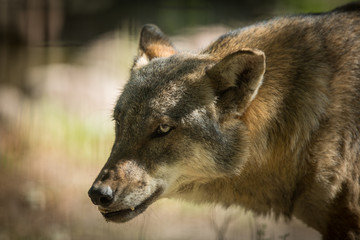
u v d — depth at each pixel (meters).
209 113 9.18
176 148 9.14
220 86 9.22
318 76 9.39
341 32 9.80
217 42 10.34
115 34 31.73
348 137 9.29
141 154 9.12
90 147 21.00
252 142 9.40
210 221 15.85
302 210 9.93
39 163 20.47
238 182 9.68
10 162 20.41
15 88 27.44
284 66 9.54
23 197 17.81
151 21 32.38
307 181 9.51
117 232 15.53
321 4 30.33
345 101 9.31
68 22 34.78
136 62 10.51
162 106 9.17
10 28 32.84
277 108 9.41
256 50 8.77
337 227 9.59
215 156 9.19
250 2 33.06
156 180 9.15
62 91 25.67
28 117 23.61
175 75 9.45
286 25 10.04
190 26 31.41
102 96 25.23
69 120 23.19
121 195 8.89
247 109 9.33
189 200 10.10
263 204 10.07
